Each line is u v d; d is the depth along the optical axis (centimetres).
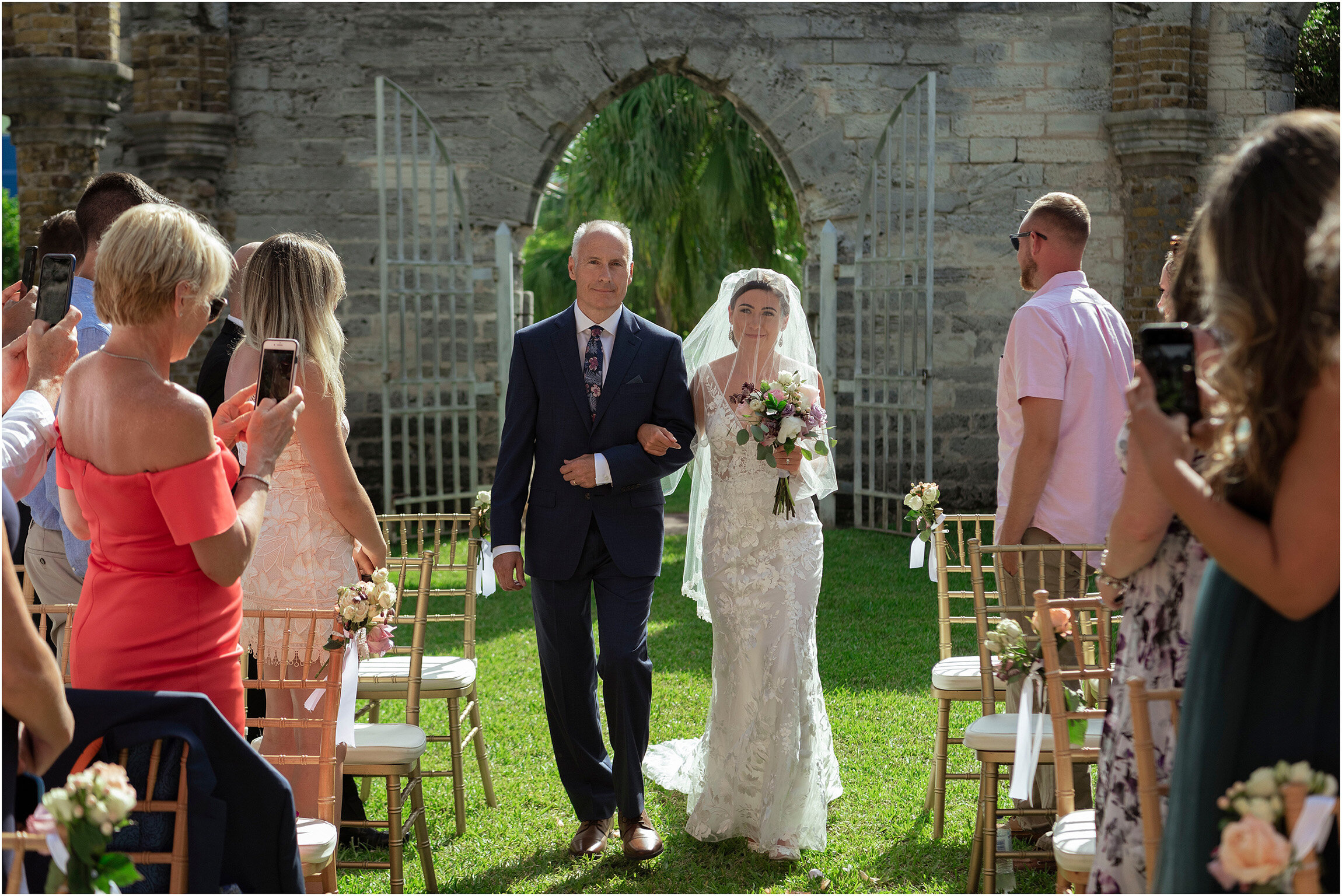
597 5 984
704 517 392
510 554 337
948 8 982
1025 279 350
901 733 443
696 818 343
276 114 978
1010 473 343
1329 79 1085
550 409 339
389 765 291
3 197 934
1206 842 167
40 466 247
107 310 205
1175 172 965
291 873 198
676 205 1516
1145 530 191
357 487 290
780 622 335
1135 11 962
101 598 212
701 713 473
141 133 951
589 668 341
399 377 1003
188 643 212
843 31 988
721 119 1468
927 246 907
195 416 204
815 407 334
